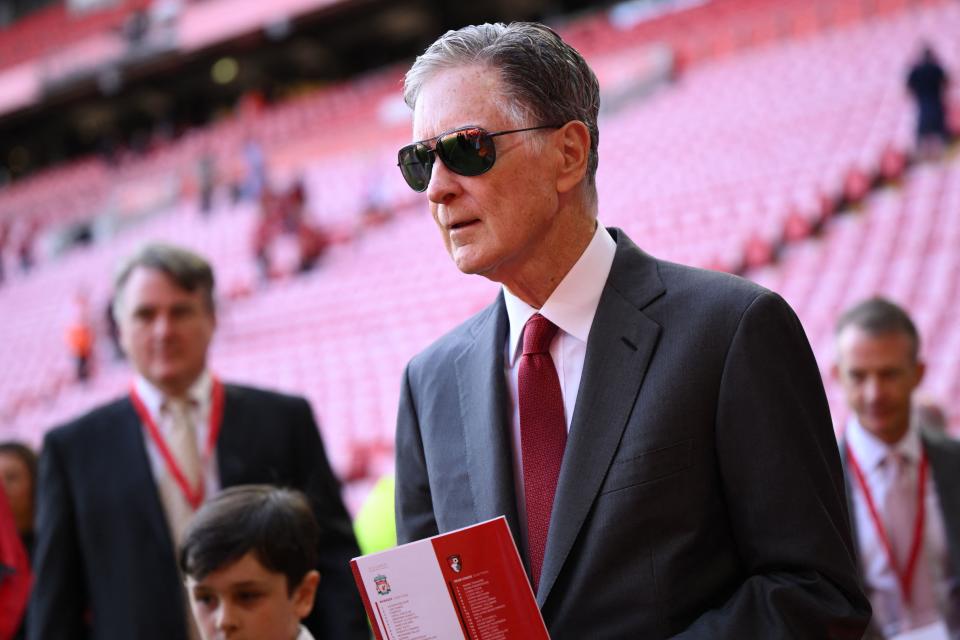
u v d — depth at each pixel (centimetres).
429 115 131
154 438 223
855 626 117
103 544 214
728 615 116
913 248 793
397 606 121
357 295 1183
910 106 1084
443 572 119
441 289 1104
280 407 233
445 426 143
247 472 222
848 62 1316
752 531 121
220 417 228
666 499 121
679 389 124
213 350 1173
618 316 133
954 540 216
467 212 129
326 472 233
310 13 2242
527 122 129
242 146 2048
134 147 2320
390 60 2511
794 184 988
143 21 2425
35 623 210
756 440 121
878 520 222
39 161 2941
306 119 2064
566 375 135
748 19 1666
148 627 208
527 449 133
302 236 1326
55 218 2069
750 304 126
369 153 1811
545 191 130
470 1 2300
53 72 2541
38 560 213
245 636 175
